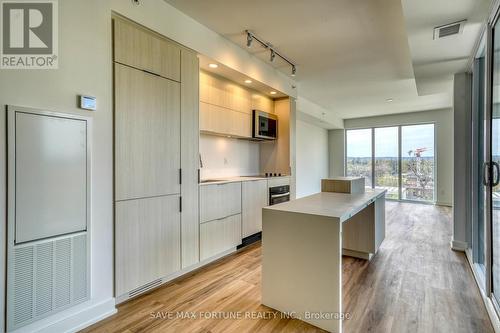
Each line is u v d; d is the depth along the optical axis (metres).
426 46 2.72
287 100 4.81
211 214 3.19
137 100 2.34
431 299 2.30
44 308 1.74
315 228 1.92
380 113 8.16
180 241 2.77
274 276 2.14
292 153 4.91
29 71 1.70
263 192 4.19
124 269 2.24
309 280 1.95
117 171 2.18
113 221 2.17
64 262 1.84
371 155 8.75
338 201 2.54
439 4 2.00
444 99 6.39
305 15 2.79
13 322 1.61
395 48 3.58
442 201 7.45
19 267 1.64
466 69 3.40
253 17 2.84
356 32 3.15
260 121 4.40
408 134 8.09
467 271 2.88
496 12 2.00
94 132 2.02
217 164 4.16
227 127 3.85
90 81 1.99
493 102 2.17
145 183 2.41
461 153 3.56
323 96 6.10
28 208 1.67
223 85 3.78
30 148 1.68
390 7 2.62
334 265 1.84
